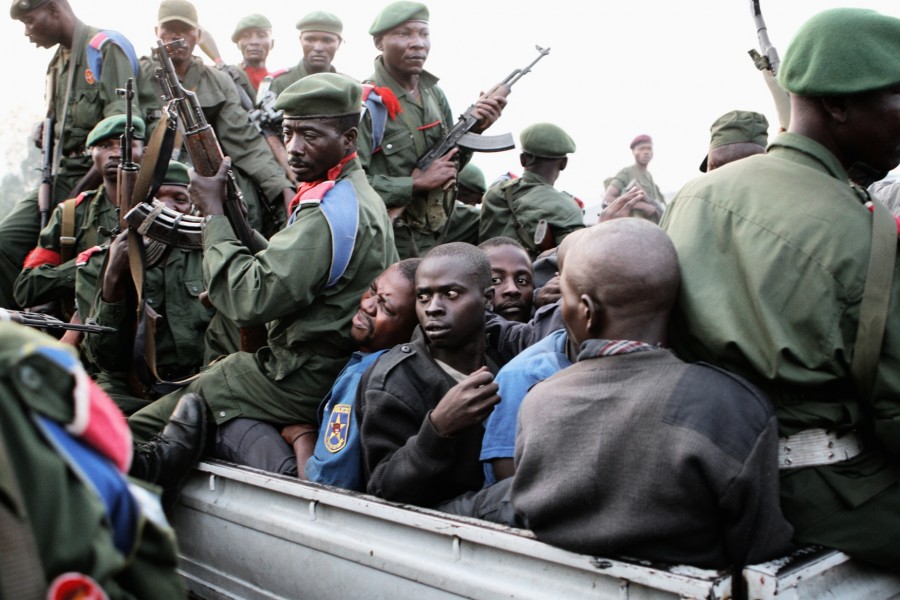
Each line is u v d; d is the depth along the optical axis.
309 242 2.44
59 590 0.90
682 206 1.75
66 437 0.98
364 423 2.07
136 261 2.73
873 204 1.61
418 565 1.84
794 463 1.61
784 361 1.55
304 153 2.57
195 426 2.56
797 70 1.67
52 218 3.74
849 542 1.60
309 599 2.15
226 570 2.42
